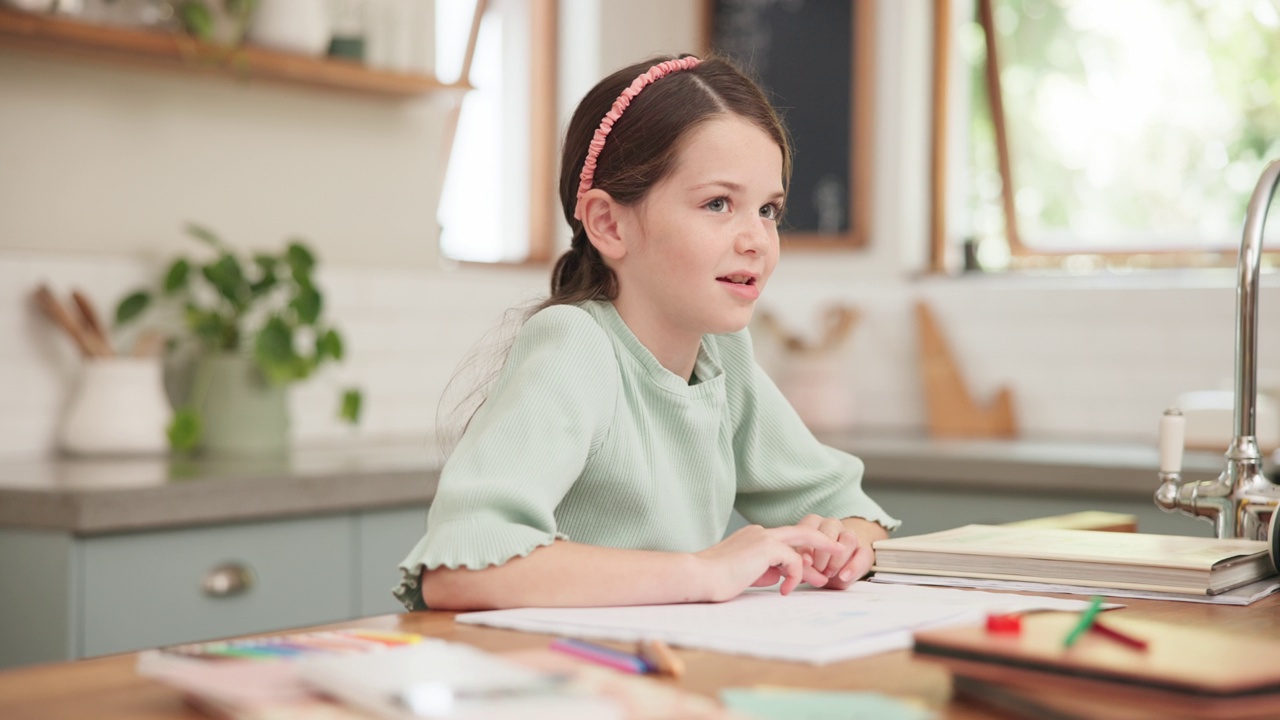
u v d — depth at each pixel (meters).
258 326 2.85
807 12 3.79
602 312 1.33
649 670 0.79
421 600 1.16
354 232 3.16
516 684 0.65
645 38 3.93
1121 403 3.28
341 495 2.22
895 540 1.28
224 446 2.57
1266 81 3.34
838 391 3.53
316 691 0.68
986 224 3.73
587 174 1.35
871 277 3.70
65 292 2.59
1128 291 3.28
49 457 2.53
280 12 2.78
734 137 1.27
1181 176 3.47
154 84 2.79
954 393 3.45
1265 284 3.13
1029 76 3.62
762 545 1.09
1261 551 1.20
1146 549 1.19
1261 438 2.71
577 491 1.29
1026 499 2.60
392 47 3.17
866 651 0.85
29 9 2.43
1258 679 0.66
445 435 2.00
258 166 2.97
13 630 1.93
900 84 3.66
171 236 2.82
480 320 3.30
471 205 3.73
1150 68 3.47
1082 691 0.69
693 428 1.34
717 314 1.27
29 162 2.61
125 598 1.94
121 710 0.70
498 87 3.84
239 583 2.09
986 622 0.78
